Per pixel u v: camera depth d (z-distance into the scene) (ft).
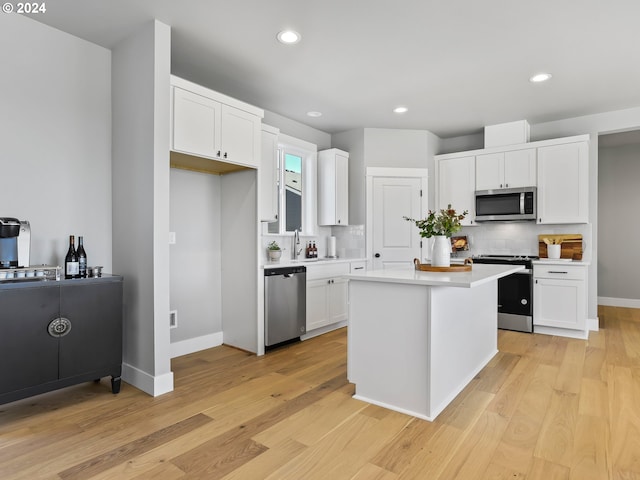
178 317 11.39
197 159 10.12
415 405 7.59
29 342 7.25
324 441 6.59
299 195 15.47
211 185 12.25
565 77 11.34
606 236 19.77
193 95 9.52
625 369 10.18
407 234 16.29
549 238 15.28
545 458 6.09
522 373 9.93
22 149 8.23
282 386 9.07
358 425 7.16
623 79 11.47
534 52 9.84
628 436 6.72
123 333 9.34
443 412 7.70
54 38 8.70
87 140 9.23
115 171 9.51
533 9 7.98
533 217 14.67
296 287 12.67
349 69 10.83
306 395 8.54
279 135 13.82
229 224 12.30
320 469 5.81
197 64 10.49
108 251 9.57
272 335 11.84
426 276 7.95
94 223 9.34
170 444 6.46
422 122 15.58
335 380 9.48
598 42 9.32
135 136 8.90
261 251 12.85
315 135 16.44
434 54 9.96
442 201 16.85
